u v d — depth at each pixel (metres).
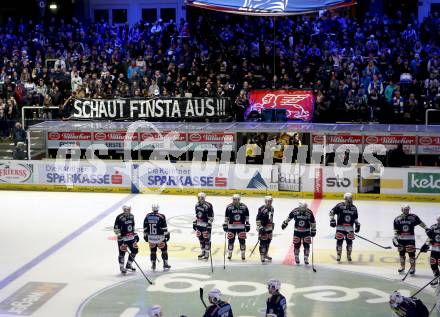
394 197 27.59
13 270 18.92
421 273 18.69
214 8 31.75
